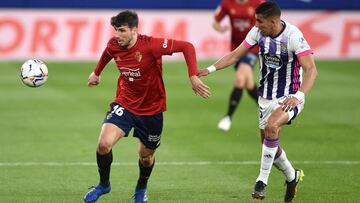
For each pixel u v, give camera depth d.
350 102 46.41
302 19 62.72
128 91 23.14
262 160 23.20
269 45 23.34
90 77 24.42
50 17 60.47
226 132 37.56
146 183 24.30
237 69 38.47
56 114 41.91
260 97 24.39
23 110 42.97
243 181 27.55
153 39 22.69
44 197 25.09
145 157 23.84
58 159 31.25
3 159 31.20
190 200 24.84
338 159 31.50
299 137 36.22
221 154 32.41
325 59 62.66
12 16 60.06
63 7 60.59
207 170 29.39
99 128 38.22
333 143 34.81
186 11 61.59
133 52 22.59
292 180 24.22
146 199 24.45
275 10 22.73
